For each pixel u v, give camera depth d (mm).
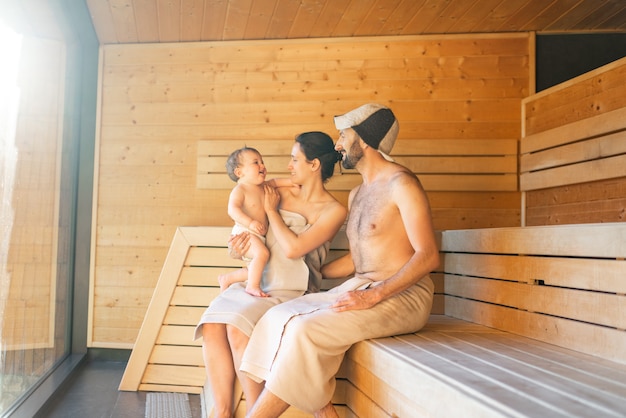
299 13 4500
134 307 4742
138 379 3664
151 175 4805
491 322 2783
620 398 1437
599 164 3857
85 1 4422
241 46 4844
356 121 2484
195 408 3289
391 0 4352
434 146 4730
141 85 4844
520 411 1303
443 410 1576
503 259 2705
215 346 2535
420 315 2420
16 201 3123
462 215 4742
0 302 2857
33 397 3348
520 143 4734
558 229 2297
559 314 2273
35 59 3469
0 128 2812
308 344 2158
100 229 4785
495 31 4793
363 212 2484
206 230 3582
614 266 1991
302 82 4816
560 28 4762
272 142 4766
